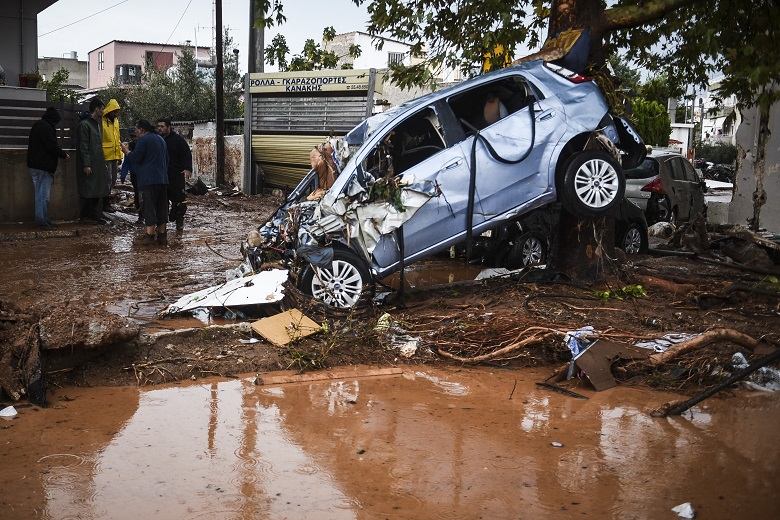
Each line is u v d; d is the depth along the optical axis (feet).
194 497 12.31
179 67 117.08
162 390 17.95
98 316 18.89
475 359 20.56
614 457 14.15
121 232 46.32
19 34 61.05
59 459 13.74
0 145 45.83
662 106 110.63
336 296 23.89
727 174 116.88
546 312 24.43
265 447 14.48
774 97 19.45
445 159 25.09
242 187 79.87
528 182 25.98
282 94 74.54
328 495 12.47
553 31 28.40
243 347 20.76
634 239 37.93
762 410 16.88
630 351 19.76
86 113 47.44
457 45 31.40
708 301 26.55
